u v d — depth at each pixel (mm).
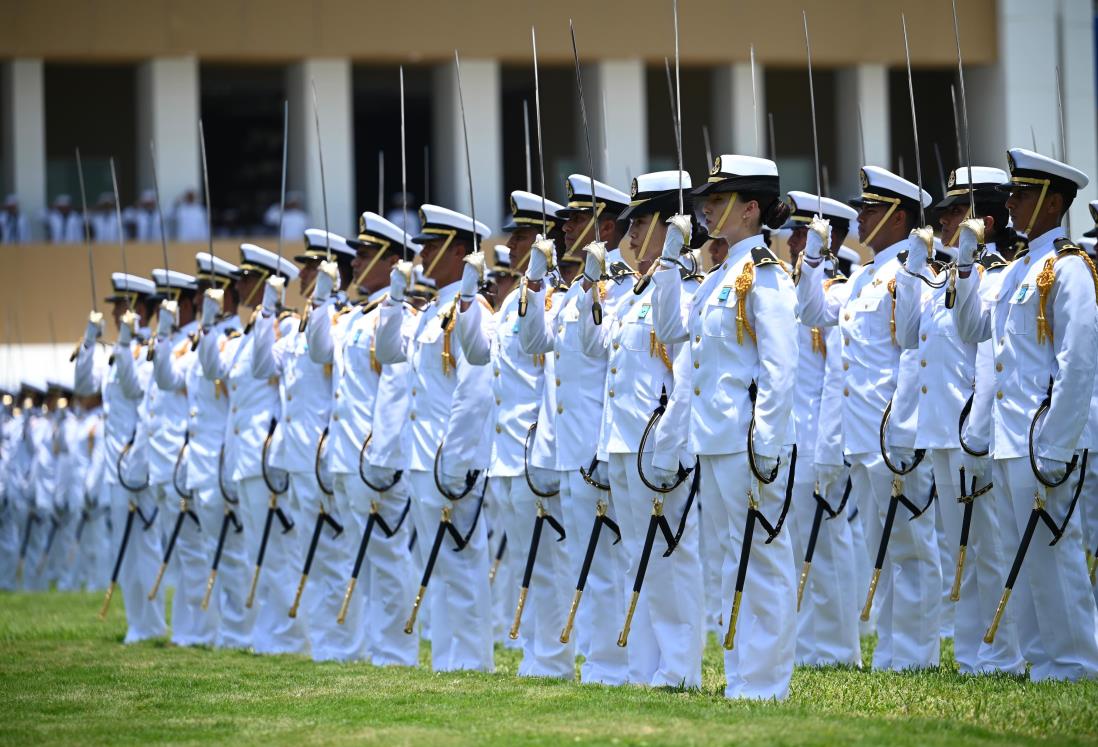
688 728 24781
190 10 82875
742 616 27688
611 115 85312
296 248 80688
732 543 27609
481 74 84250
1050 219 29688
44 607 52688
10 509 65438
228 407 41469
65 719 28984
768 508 27281
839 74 86062
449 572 33969
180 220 81125
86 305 81688
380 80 91750
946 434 31922
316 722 27391
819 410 34594
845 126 85625
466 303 31844
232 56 83312
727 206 27922
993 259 31328
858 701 27453
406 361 35031
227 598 41406
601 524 30781
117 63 86500
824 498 33812
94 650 40500
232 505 40844
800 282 31859
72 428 62969
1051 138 80375
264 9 83188
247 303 42312
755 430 26672
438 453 33406
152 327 47500
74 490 62469
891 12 83625
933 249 30531
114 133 93750
